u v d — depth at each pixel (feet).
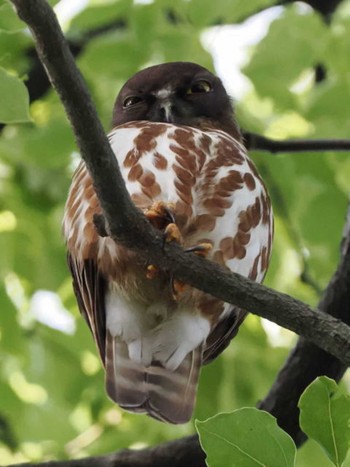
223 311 33.06
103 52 47.75
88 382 50.90
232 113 41.81
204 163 33.88
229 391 47.47
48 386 50.90
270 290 27.22
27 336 50.57
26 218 50.62
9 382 50.42
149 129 34.78
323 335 26.84
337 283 38.91
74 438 50.52
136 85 40.55
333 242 47.19
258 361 48.29
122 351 32.50
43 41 25.11
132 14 47.67
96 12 48.52
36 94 51.13
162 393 32.09
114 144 34.40
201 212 32.96
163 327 32.53
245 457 24.39
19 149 48.24
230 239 32.96
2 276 49.62
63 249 50.16
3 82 28.12
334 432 24.66
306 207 47.34
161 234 27.35
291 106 48.29
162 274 31.50
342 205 47.01
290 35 47.83
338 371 38.50
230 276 27.27
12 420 50.42
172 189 32.86
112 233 27.37
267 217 34.60
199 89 40.65
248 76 47.88
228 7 46.91
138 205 32.50
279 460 24.31
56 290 49.83
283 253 47.88
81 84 25.71
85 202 32.99
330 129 48.73
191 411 31.99
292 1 51.34
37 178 50.78
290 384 38.52
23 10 24.71
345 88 48.37
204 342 33.30
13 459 50.49
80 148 26.45
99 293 33.01
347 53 48.29
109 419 50.83
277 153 46.16
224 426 24.41
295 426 38.47
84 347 50.03
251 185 34.04
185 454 38.06
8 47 48.83
